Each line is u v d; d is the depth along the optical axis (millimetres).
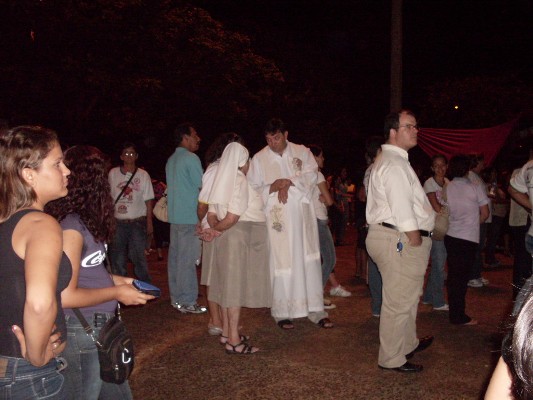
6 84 15078
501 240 12438
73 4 15383
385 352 5012
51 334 2322
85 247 2828
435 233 6152
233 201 5156
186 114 19688
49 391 2350
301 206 6234
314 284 6305
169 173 7051
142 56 16969
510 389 1553
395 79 13234
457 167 6434
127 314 6941
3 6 14703
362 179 8414
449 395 4520
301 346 5727
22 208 2379
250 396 4527
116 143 18516
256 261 5438
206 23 18453
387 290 4945
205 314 6938
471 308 7258
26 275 2158
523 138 15383
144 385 4758
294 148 6367
